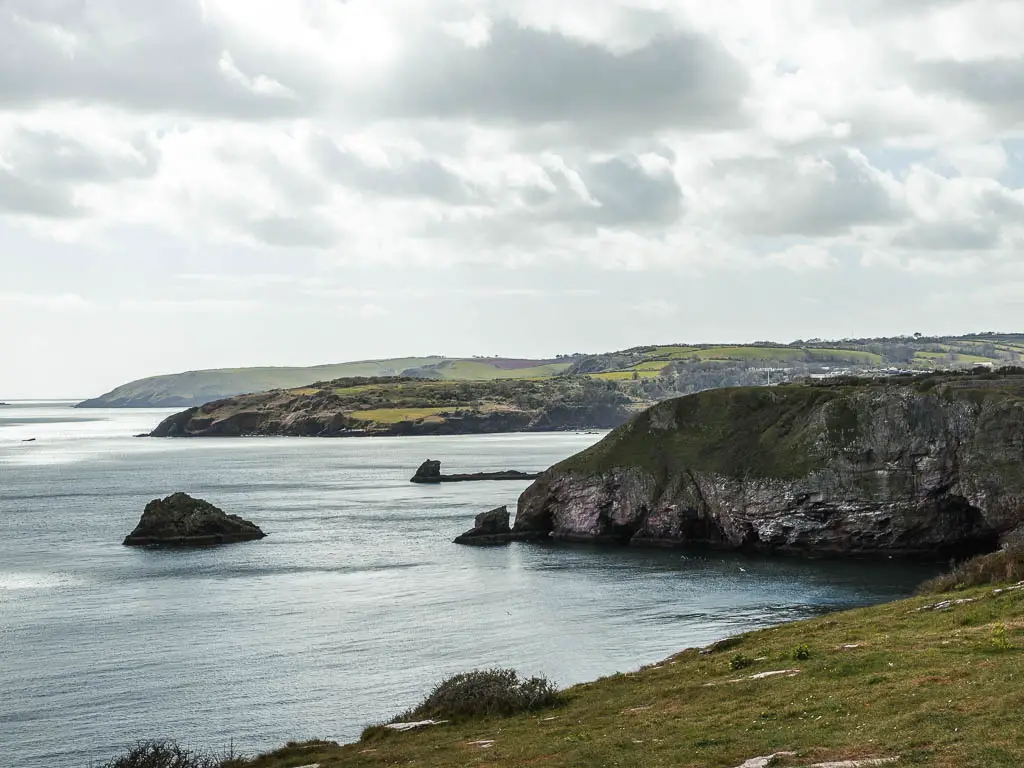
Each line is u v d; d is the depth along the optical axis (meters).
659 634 70.25
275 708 54.44
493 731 38.75
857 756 26.48
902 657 38.06
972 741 25.72
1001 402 106.94
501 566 103.81
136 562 107.12
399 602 84.12
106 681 60.22
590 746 32.53
